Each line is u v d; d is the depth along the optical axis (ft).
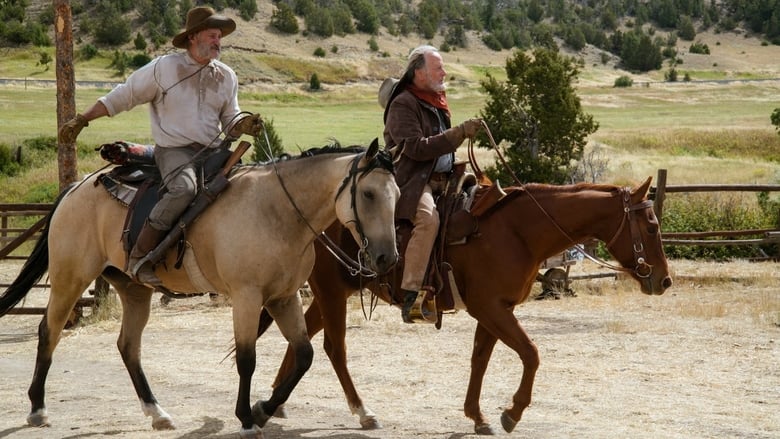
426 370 30.35
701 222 62.59
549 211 21.16
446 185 22.00
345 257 22.26
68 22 46.57
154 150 22.25
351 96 475.31
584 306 43.62
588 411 24.21
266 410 20.34
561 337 35.73
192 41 21.80
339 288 22.68
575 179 95.71
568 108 90.02
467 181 22.18
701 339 34.81
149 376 30.48
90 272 22.63
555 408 24.66
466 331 37.88
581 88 509.76
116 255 21.91
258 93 456.45
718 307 40.88
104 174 22.36
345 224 19.07
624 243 20.94
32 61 529.45
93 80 468.34
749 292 46.91
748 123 273.95
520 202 21.40
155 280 20.98
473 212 21.13
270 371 31.01
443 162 22.22
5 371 32.76
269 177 20.18
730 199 65.05
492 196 20.95
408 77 22.16
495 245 20.97
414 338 36.35
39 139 144.36
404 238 21.68
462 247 21.27
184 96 21.61
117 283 23.02
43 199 108.17
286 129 254.47
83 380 30.27
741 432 21.74
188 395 27.20
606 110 374.22
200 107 21.80
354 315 41.39
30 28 587.68
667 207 65.31
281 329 20.80
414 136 21.27
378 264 18.38
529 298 46.34
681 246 61.52
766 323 37.91
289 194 19.84
